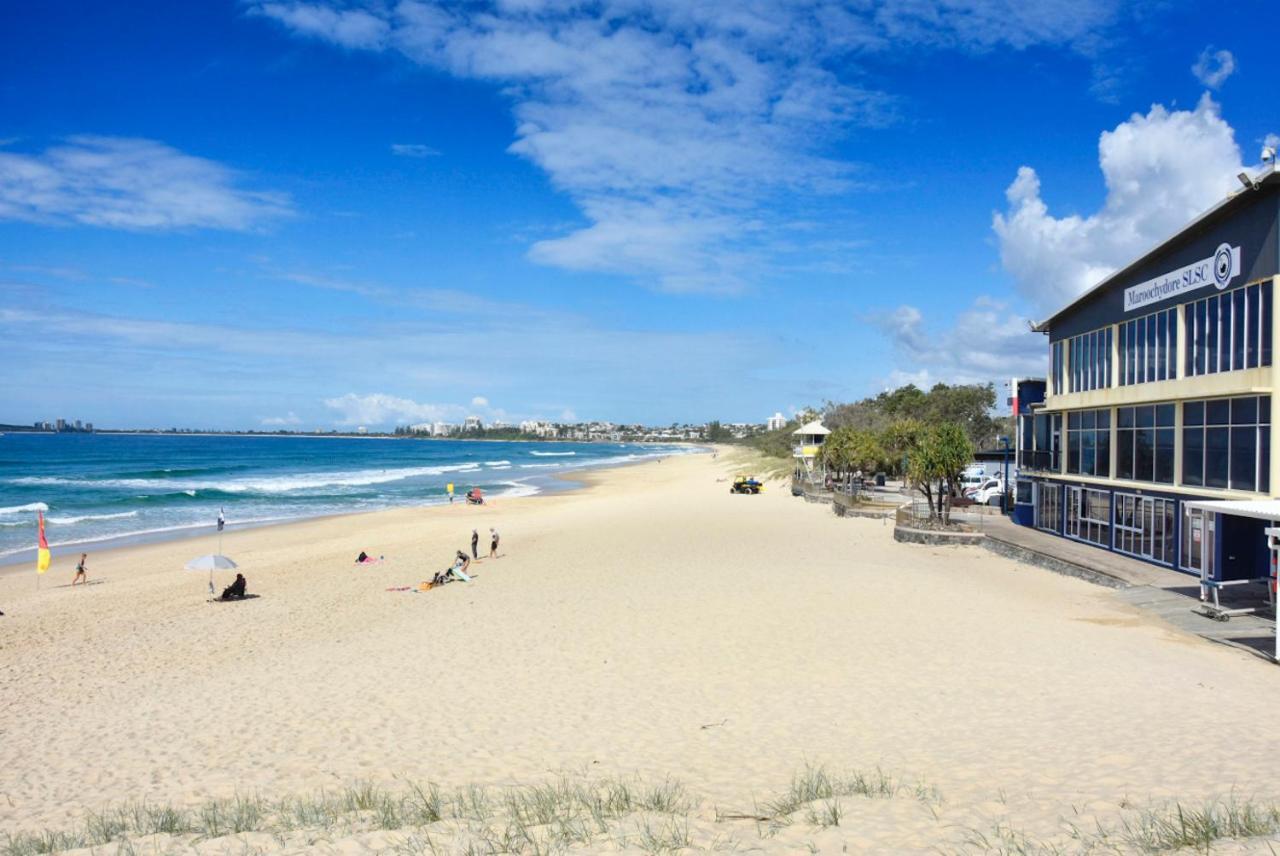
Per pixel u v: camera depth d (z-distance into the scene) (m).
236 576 29.67
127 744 13.70
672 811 9.09
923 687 14.69
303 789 11.27
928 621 19.94
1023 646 17.41
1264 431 21.77
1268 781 9.16
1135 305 28.12
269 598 26.66
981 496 51.78
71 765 12.84
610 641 18.86
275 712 14.95
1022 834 7.62
